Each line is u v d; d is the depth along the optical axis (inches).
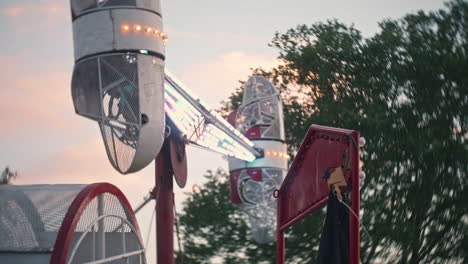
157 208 604.1
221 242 1405.0
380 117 1289.4
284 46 1508.4
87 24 454.3
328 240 306.7
